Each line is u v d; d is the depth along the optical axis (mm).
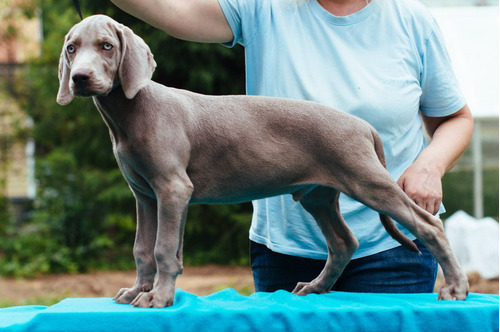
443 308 1737
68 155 10570
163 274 1783
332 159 1882
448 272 1910
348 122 1905
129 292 1884
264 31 2404
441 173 2150
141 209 1935
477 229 7602
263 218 2420
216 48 9633
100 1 8562
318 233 2299
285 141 1895
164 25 2182
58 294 7738
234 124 1877
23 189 12648
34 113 11883
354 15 2363
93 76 1673
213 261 10602
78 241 10156
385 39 2350
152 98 1822
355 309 1727
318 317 1713
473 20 8609
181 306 1742
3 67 12367
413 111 2328
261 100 1938
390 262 2250
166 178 1791
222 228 11039
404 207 1870
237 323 1684
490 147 8727
